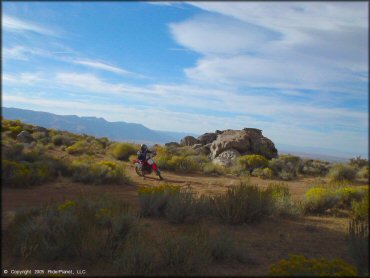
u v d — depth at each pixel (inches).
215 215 352.5
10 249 244.8
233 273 215.0
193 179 697.0
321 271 175.9
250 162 885.8
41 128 1476.4
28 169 503.8
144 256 215.8
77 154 973.2
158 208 359.6
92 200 331.0
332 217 385.1
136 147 1065.5
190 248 222.4
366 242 229.1
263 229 320.8
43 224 259.4
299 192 560.1
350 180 821.2
